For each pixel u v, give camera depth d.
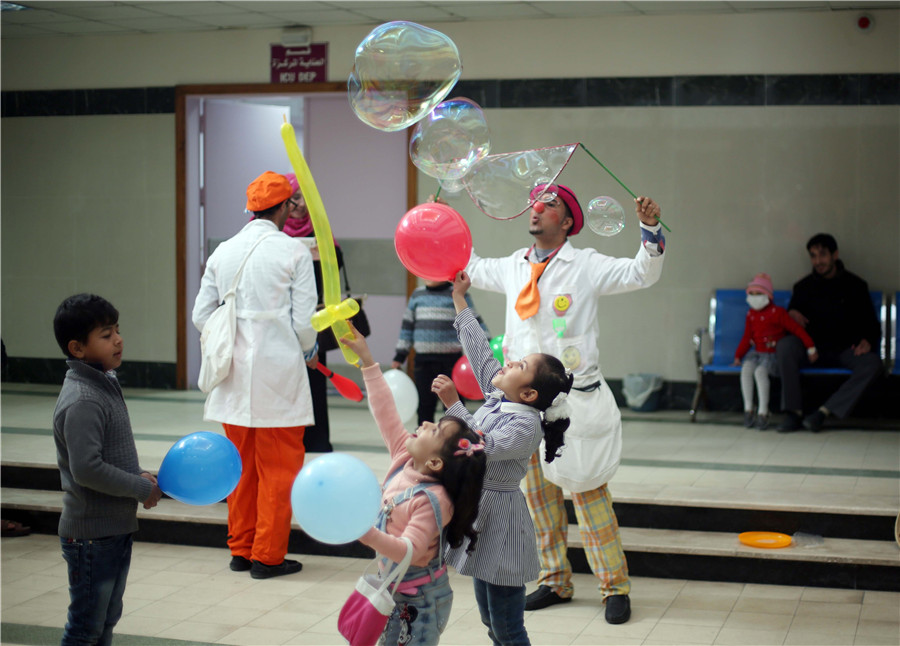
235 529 4.78
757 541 4.61
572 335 4.07
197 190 9.16
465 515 2.70
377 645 2.77
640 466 5.77
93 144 9.21
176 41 8.95
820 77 7.70
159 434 6.73
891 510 4.64
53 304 9.40
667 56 7.96
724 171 7.93
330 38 8.60
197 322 4.77
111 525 2.90
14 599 4.37
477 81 8.30
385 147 8.86
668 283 8.09
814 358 7.02
